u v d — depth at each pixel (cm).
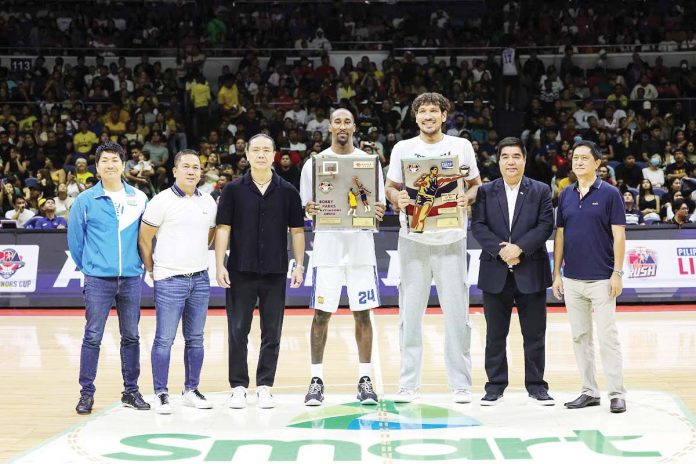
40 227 986
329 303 498
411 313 505
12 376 589
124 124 1362
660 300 920
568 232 482
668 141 1318
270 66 1541
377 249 941
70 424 460
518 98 1510
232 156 1238
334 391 535
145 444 412
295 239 506
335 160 495
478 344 699
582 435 421
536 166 1270
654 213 1041
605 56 1582
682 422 447
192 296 492
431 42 1623
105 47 1546
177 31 1650
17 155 1244
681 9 1686
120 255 484
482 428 437
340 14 1714
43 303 930
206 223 492
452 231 497
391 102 1402
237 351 495
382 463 377
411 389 501
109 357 655
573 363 619
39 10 1697
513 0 1719
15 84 1495
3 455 401
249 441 415
